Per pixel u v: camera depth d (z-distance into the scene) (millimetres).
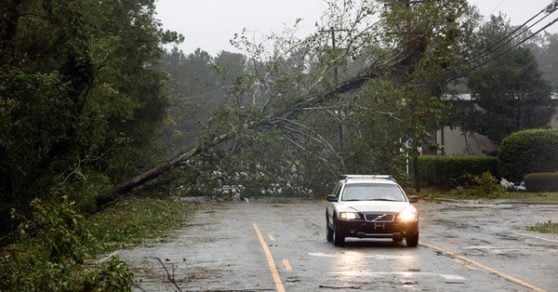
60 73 32969
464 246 31062
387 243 32781
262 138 53500
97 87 34125
